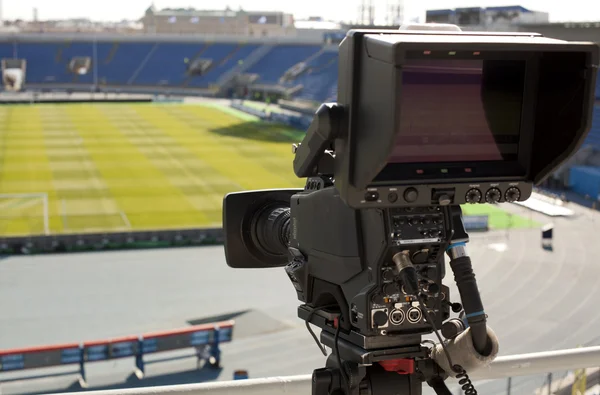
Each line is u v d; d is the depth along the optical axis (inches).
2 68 3302.2
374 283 66.7
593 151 1317.7
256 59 3267.7
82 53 3464.6
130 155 1534.2
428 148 65.7
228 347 580.4
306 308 77.9
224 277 789.2
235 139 1801.2
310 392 90.4
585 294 681.0
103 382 506.9
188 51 3430.1
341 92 65.0
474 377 93.8
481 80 66.3
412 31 66.1
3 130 1861.5
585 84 65.1
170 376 520.4
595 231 980.6
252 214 86.7
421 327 68.3
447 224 67.2
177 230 957.2
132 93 3257.9
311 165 70.1
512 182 68.5
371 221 66.7
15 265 853.8
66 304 703.1
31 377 507.2
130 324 644.7
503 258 837.2
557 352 95.8
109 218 1032.2
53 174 1320.1
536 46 64.1
